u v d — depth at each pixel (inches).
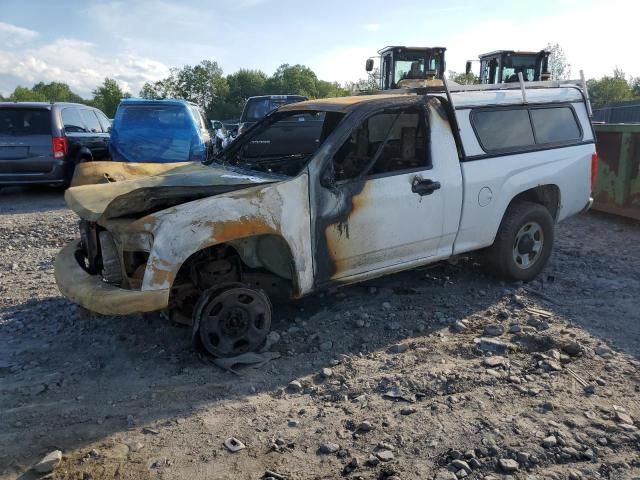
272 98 613.0
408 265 193.2
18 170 433.1
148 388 151.6
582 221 347.9
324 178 169.9
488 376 152.1
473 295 212.2
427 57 566.6
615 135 331.6
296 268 166.7
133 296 145.2
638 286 224.4
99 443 127.7
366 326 186.5
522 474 114.3
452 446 123.5
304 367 162.4
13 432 131.9
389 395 144.6
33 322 195.9
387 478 113.7
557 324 186.7
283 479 114.3
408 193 184.7
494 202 207.5
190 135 437.4
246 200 156.9
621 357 163.2
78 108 494.0
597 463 117.3
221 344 163.2
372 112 180.5
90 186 181.5
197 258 164.7
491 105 208.5
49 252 287.0
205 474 116.6
